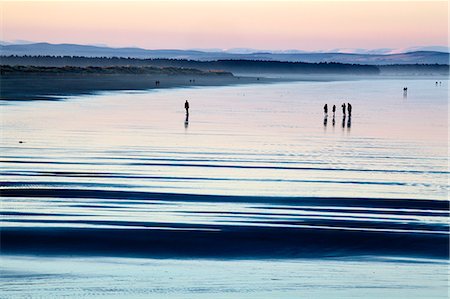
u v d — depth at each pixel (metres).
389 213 52.91
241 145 96.38
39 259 37.97
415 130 129.75
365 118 158.62
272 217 50.09
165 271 36.41
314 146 98.75
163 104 184.62
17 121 120.94
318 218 50.06
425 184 68.12
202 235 43.66
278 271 36.69
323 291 33.84
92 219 47.72
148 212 50.69
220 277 35.62
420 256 40.03
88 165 73.12
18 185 60.56
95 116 137.38
